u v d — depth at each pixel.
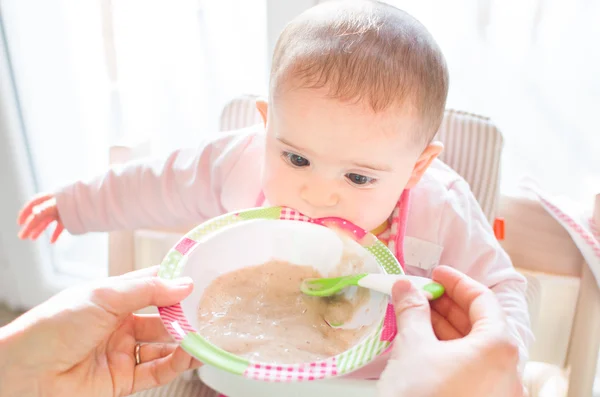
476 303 0.59
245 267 0.66
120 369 0.67
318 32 0.67
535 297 0.90
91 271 1.58
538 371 0.92
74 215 0.97
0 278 1.59
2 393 0.60
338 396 0.56
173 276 0.58
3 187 1.40
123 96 1.14
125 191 0.96
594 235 0.83
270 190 0.71
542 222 0.89
